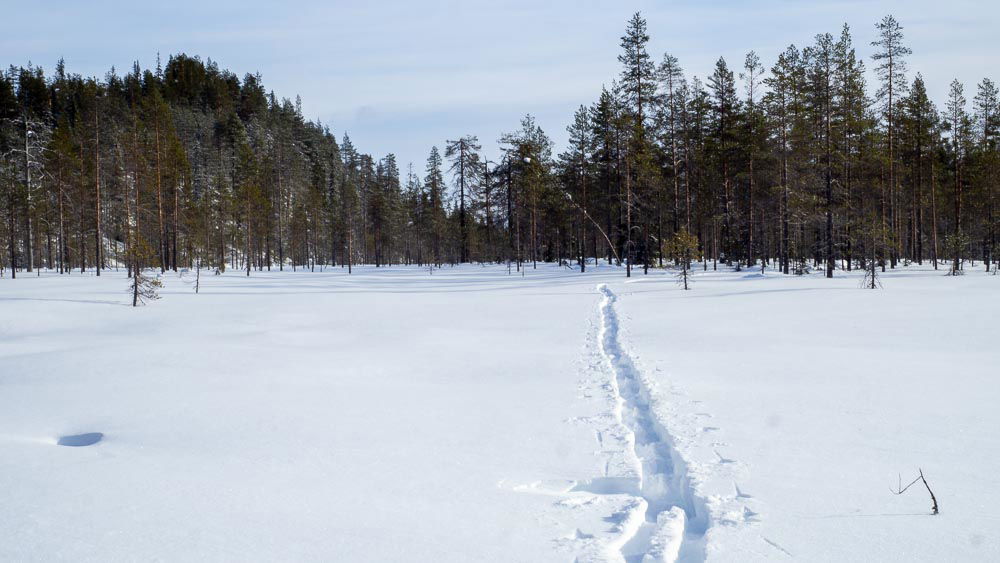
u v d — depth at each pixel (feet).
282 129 272.31
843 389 26.81
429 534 13.30
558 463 18.43
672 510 14.83
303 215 224.53
